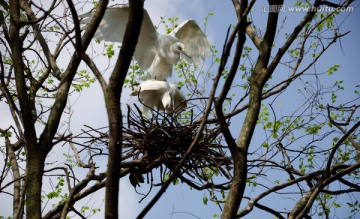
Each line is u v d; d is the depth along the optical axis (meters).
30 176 10.27
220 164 12.70
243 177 9.45
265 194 11.24
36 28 13.23
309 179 11.70
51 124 10.70
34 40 13.51
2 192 11.98
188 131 12.67
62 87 11.02
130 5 8.05
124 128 12.66
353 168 10.59
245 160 9.58
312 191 10.92
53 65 12.77
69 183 11.62
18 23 11.52
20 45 11.34
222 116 9.39
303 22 10.45
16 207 11.70
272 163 13.72
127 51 8.13
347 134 10.83
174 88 15.99
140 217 8.22
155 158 12.61
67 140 12.19
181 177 12.70
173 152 12.53
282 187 11.35
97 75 9.39
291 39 10.30
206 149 12.67
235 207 9.29
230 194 9.38
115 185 8.05
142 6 8.05
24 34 12.84
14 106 11.12
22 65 11.08
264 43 10.74
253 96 10.23
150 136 12.55
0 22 10.06
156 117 13.00
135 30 8.09
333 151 10.94
